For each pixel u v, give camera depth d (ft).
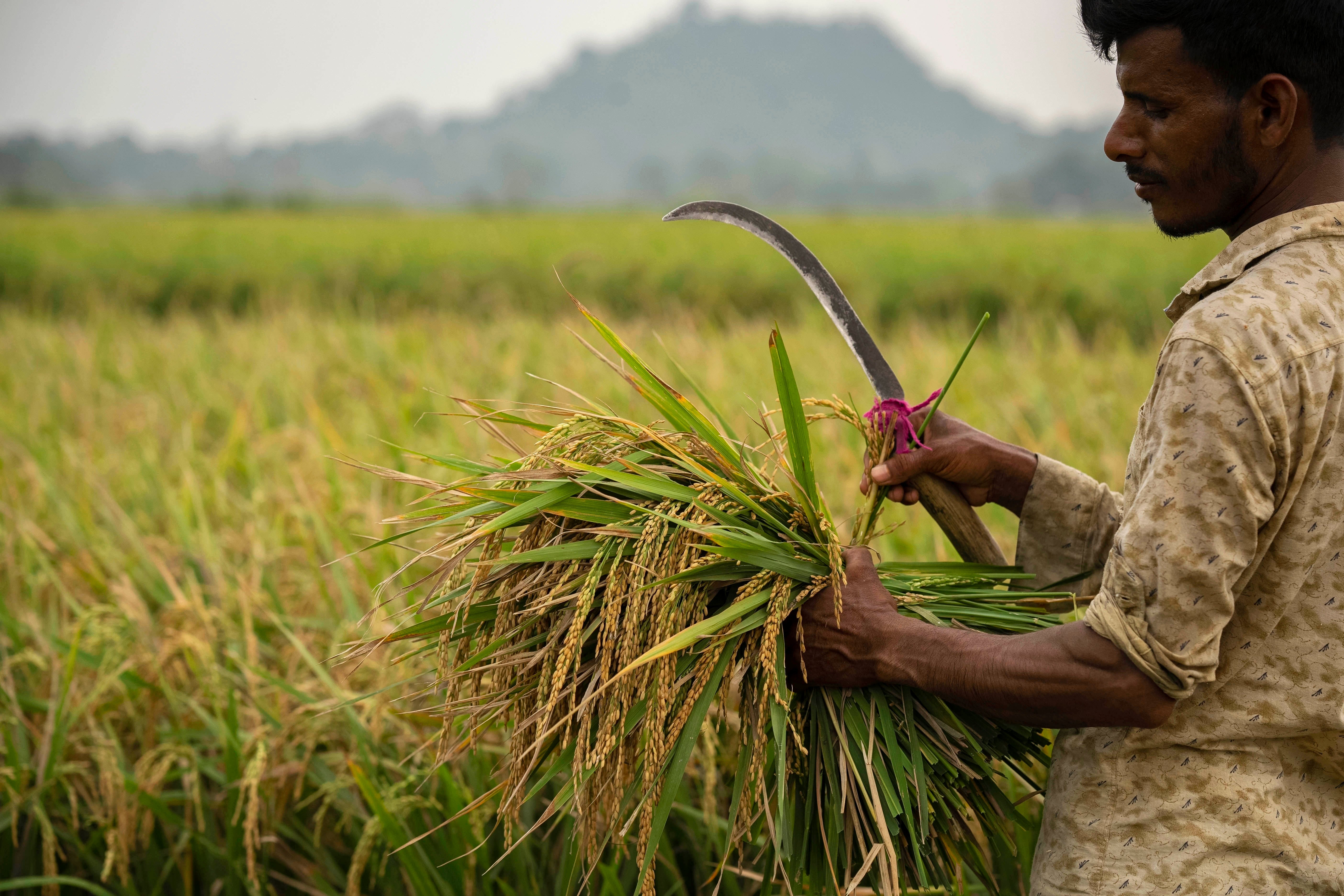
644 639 4.32
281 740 6.99
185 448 13.71
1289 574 3.62
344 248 64.69
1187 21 3.65
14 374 20.81
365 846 6.28
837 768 4.46
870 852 4.20
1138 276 41.39
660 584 4.09
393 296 51.44
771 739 4.68
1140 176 3.99
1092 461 12.22
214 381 19.74
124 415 16.21
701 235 68.85
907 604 4.79
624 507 4.54
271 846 7.22
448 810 6.82
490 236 73.97
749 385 17.01
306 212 139.54
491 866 6.37
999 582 5.24
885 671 4.16
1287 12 3.50
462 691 5.38
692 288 47.39
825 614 4.28
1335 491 3.53
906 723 4.41
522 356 21.06
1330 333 3.47
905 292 43.70
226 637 8.39
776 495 4.60
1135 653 3.51
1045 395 15.69
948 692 4.00
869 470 5.17
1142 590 3.50
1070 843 4.11
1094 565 5.12
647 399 4.79
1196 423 3.43
